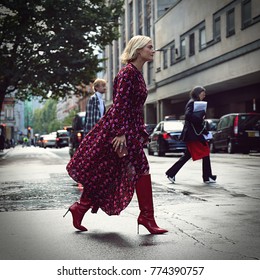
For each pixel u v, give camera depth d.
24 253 3.71
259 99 29.33
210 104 36.81
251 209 5.65
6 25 27.14
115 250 3.74
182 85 35.50
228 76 27.22
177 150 20.67
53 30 27.66
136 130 4.23
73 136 21.20
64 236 4.30
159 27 41.06
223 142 22.56
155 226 4.37
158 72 41.78
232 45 26.47
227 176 10.08
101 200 4.42
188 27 33.69
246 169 12.06
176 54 36.38
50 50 26.20
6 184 9.21
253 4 23.81
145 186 4.34
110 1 29.05
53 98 32.50
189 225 4.70
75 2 26.75
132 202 6.45
